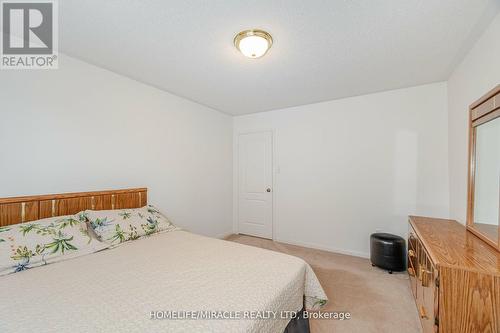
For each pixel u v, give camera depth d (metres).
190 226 3.21
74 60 2.02
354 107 3.08
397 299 2.02
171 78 2.46
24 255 1.40
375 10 1.39
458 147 2.18
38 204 1.76
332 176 3.24
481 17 1.45
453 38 1.69
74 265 1.47
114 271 1.39
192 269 1.42
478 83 1.71
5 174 1.64
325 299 1.60
